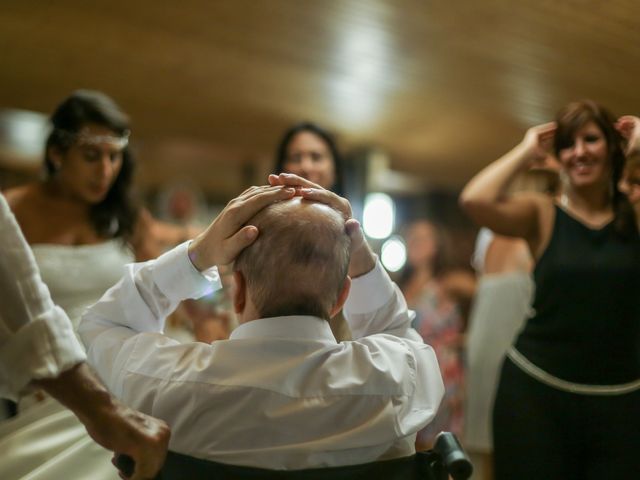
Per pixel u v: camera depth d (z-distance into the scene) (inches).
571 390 67.4
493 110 173.8
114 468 48.8
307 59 157.2
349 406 36.7
